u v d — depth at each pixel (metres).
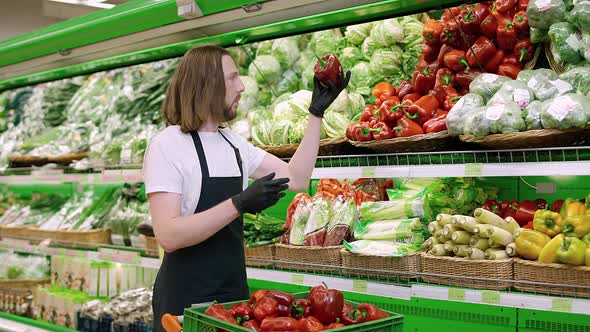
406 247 2.79
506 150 2.47
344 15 3.12
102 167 4.18
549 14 2.66
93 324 4.08
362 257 2.84
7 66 4.52
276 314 1.98
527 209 2.71
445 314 2.75
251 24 3.19
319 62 2.60
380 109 2.92
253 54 3.98
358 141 2.94
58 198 5.34
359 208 3.15
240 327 1.81
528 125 2.45
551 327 2.47
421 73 3.02
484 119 2.48
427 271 2.68
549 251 2.36
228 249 2.48
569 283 2.32
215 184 2.43
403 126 2.82
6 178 4.89
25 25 6.43
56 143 4.90
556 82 2.54
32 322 4.55
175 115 2.47
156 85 4.41
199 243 2.43
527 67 2.87
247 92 3.90
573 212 2.47
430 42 3.12
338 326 1.92
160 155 2.37
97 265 4.37
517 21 2.82
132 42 3.61
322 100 2.63
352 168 2.89
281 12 3.00
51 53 4.07
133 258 3.78
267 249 3.23
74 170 4.25
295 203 3.35
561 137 2.38
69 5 6.27
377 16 3.24
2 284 4.89
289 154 3.39
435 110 2.89
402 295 2.62
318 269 3.00
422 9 3.13
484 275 2.51
